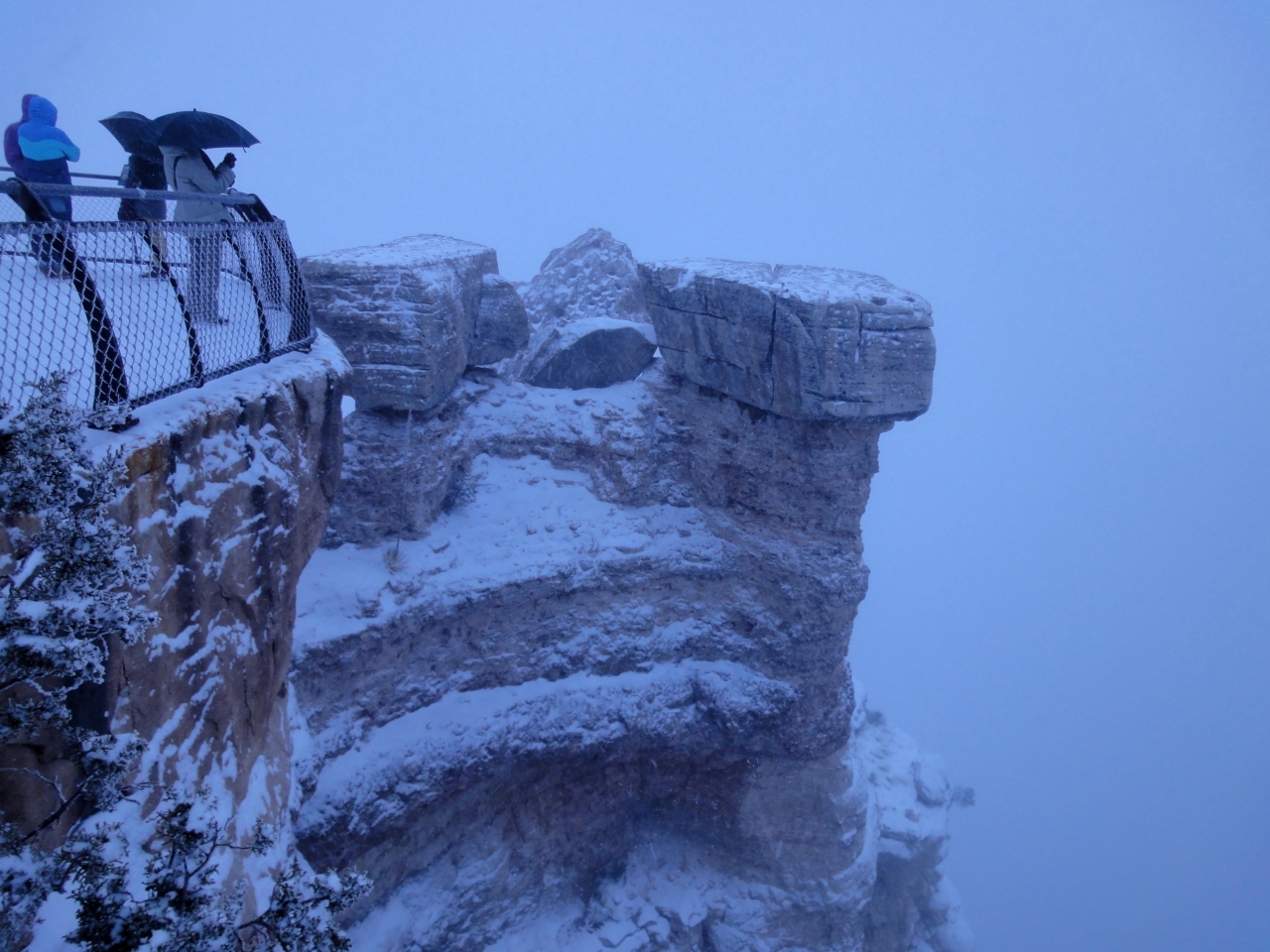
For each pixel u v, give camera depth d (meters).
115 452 4.73
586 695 17.91
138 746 5.09
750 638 19.11
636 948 18.77
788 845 20.08
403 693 15.96
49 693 4.62
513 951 18.03
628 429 20.09
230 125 10.23
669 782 19.91
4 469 4.01
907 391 15.99
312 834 13.80
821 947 20.31
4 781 5.06
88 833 4.50
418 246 18.28
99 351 5.70
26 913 4.22
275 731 10.54
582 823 19.27
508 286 20.34
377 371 15.63
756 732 18.62
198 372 7.10
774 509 18.38
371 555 16.36
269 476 8.12
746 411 18.50
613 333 21.42
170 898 4.32
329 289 15.24
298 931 4.62
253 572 8.12
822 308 15.22
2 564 4.69
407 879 16.52
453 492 18.73
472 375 20.62
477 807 17.36
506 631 17.38
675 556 19.19
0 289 5.85
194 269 7.46
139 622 4.47
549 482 19.91
